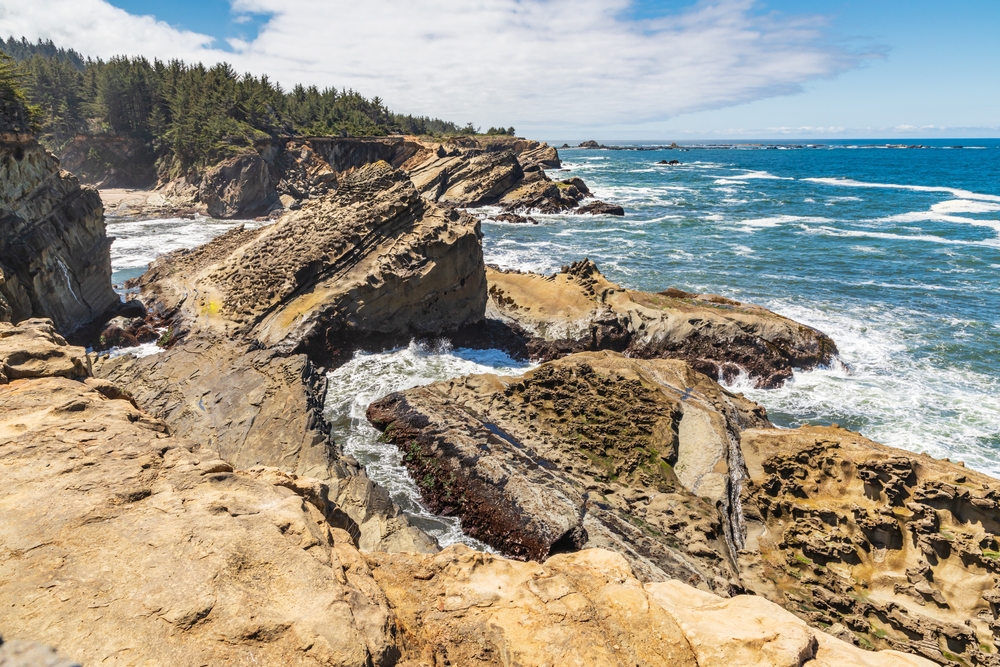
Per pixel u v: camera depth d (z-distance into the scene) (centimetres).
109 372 2291
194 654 501
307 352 2645
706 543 1508
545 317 3173
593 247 5628
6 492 648
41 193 2825
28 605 517
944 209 7588
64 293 2891
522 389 2223
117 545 595
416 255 2903
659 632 680
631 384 2162
